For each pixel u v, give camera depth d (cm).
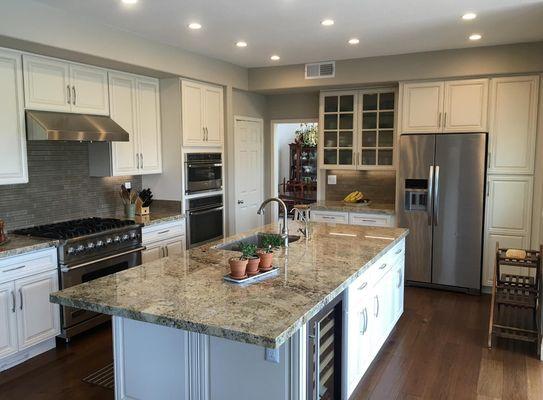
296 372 206
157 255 474
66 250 364
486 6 356
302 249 329
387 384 311
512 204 492
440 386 309
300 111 656
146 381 246
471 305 469
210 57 532
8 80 352
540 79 471
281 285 241
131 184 522
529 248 489
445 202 505
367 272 304
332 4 348
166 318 196
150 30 416
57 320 366
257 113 659
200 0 337
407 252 530
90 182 470
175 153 511
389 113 573
